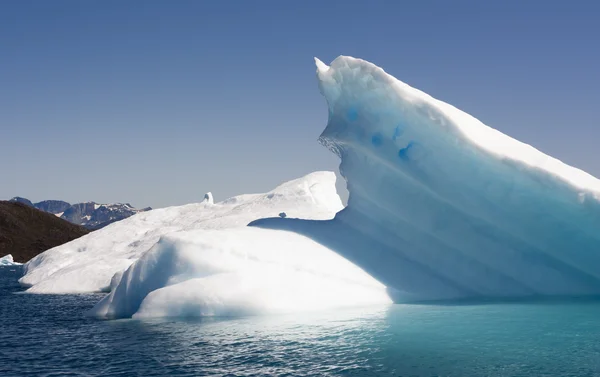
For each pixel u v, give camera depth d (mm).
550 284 12695
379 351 7883
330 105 14859
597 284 12617
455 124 11680
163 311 11156
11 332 11477
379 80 12555
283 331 9281
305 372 7074
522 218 12070
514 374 6707
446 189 12688
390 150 13281
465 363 7195
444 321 9727
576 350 7691
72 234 102812
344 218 14742
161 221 28062
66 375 7598
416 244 13469
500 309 10789
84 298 18750
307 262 12117
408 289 12523
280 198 23734
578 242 11883
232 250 11875
